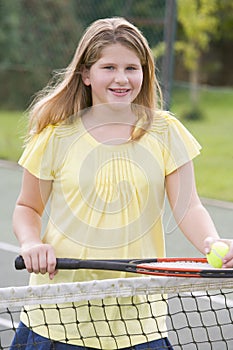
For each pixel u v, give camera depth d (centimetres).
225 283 405
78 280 406
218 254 385
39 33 2402
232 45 3181
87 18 2112
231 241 391
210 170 1670
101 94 400
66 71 421
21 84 2478
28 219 409
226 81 3216
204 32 2662
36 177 408
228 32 2962
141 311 405
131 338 402
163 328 416
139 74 401
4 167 1666
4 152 1812
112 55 395
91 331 400
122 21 407
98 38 398
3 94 2508
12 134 2038
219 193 1445
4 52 2464
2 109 2502
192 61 2639
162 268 384
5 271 929
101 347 401
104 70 397
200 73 3145
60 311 402
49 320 404
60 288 387
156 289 395
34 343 407
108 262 385
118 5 1973
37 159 407
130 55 397
